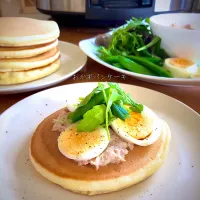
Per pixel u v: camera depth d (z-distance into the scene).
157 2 0.55
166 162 0.19
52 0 0.54
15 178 0.18
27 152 0.20
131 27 0.44
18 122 0.23
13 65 0.28
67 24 0.60
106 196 0.17
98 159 0.17
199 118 0.22
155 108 0.25
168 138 0.20
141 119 0.20
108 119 0.19
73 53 0.39
